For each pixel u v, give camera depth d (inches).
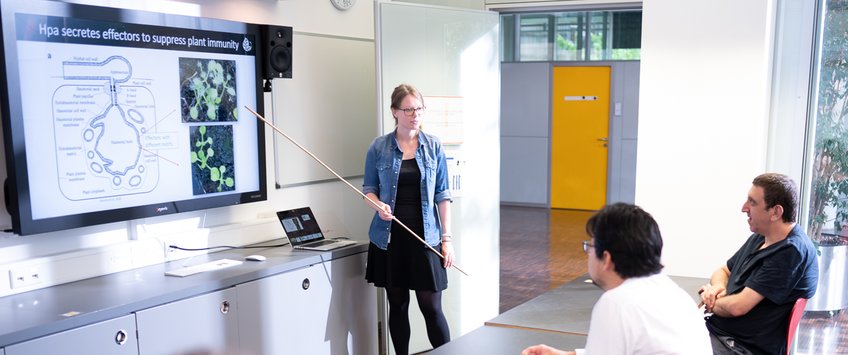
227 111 133.0
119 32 113.4
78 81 108.5
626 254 63.2
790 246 96.6
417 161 133.0
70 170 108.5
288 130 153.2
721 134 139.0
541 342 91.5
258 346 121.7
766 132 141.6
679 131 142.6
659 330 60.6
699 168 141.7
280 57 140.2
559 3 211.8
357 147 173.8
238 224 140.2
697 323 62.9
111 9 112.1
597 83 367.2
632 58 359.6
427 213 133.5
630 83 360.8
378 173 135.1
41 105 104.0
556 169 382.3
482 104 177.6
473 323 180.4
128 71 115.4
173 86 122.6
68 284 110.3
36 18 102.4
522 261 256.2
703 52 138.4
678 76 141.1
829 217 146.2
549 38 372.8
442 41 167.8
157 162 121.3
